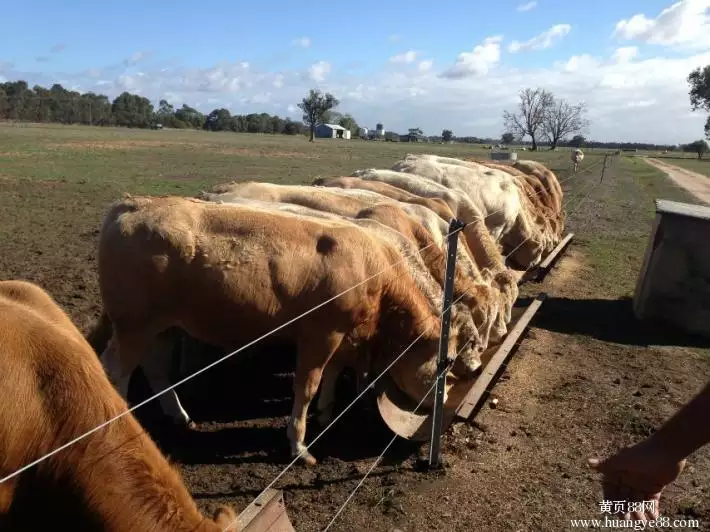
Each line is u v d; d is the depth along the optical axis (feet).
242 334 16.88
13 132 180.86
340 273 16.70
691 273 29.50
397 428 17.85
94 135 194.18
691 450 5.30
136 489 7.93
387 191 31.30
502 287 26.35
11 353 8.02
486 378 20.08
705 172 161.99
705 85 295.69
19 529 8.30
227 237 16.12
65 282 29.96
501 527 14.52
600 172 127.54
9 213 47.09
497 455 17.63
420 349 19.03
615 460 5.69
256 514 10.90
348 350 18.25
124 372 16.51
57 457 7.95
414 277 19.93
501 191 37.96
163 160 111.55
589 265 43.96
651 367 25.25
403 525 14.33
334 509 14.75
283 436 18.34
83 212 49.93
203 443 17.53
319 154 161.68
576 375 23.80
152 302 16.12
